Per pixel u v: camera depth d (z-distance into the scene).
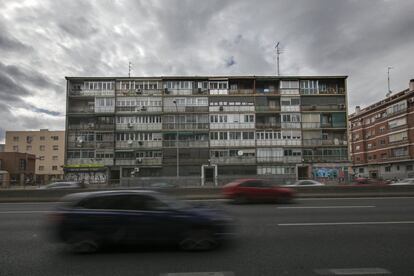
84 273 6.06
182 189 21.28
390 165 63.41
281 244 8.09
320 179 50.06
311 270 6.07
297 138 52.97
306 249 7.58
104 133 51.78
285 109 53.69
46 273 6.07
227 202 18.36
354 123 77.31
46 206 17.44
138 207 7.80
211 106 53.03
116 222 7.62
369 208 14.95
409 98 58.19
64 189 21.02
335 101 54.41
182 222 7.67
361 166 73.81
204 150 51.88
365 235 9.05
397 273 5.86
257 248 7.72
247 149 52.22
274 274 5.89
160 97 52.88
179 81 53.56
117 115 52.28
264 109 53.34
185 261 6.76
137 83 53.38
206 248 7.59
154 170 51.44
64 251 7.66
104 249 7.81
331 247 7.75
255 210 14.58
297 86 54.44
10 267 6.45
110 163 51.12
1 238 9.07
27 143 95.00
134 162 51.31
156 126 52.22
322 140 53.19
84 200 7.83
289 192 18.06
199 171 51.50
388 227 10.21
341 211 14.02
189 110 52.78
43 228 10.57
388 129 64.00
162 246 8.02
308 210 14.45
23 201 20.20
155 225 7.64
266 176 51.69
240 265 6.43
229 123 52.72
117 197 7.88
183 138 52.12
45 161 94.62
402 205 16.12
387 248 7.61
